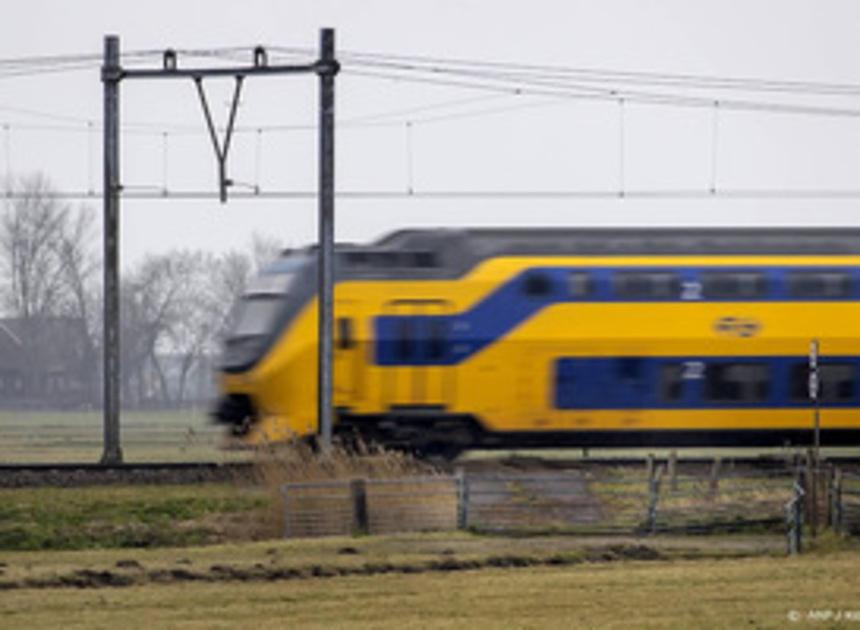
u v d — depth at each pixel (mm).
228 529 116688
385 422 151625
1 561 99812
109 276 154250
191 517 122062
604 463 150000
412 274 152875
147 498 128875
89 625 76375
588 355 153000
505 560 97750
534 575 92500
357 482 112188
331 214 142375
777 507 118250
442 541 107188
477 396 152500
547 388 152875
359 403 151375
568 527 113750
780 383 154875
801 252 156375
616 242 155500
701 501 121875
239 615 79250
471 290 152750
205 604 82500
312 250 154625
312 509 114312
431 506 115500
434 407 152125
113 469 144125
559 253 154500
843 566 95938
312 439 151375
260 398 151500
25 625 76438
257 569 93500
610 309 153500
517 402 152625
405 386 151875
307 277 153125
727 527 113062
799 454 146375
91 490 134875
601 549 102875
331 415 140500
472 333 152625
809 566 95938
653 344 153625
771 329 154500
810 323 155000
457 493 114312
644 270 154375
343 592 86062
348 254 153000
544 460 151125
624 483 126688
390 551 102125
